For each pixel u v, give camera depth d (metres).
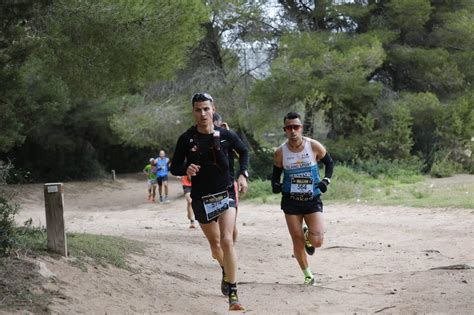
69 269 6.74
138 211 22.98
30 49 9.80
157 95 30.08
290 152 8.02
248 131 31.31
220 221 6.61
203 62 30.53
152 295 6.90
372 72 32.66
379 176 27.78
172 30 12.00
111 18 10.98
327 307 6.88
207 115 6.57
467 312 5.99
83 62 11.62
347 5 31.97
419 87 34.19
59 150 38.41
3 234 6.52
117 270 7.52
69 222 18.44
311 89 28.34
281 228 15.62
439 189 22.08
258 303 7.11
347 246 12.21
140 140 29.83
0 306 5.26
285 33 30.66
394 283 8.04
